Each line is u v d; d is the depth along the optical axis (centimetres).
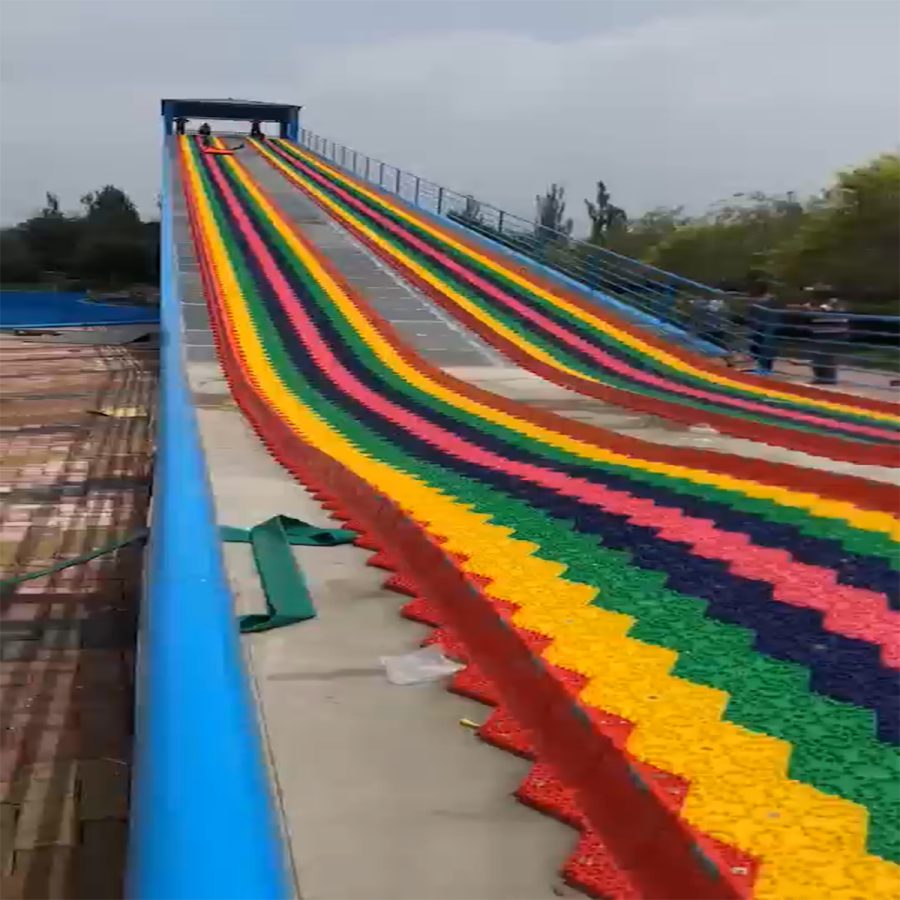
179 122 5719
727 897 295
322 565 653
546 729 416
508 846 335
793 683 461
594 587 596
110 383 2436
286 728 417
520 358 1981
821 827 338
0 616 943
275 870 140
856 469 1071
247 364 1709
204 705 175
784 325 2042
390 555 668
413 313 2331
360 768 386
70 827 594
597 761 381
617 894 306
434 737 414
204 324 2078
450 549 664
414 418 1343
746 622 543
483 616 539
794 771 377
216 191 3984
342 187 4262
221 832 141
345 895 306
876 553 683
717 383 1798
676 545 695
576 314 2331
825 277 3509
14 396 2239
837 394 1627
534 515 775
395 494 834
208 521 281
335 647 509
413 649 509
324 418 1323
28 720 730
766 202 4616
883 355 2567
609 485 905
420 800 363
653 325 2280
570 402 1577
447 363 1930
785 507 815
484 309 2355
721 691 450
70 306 4781
